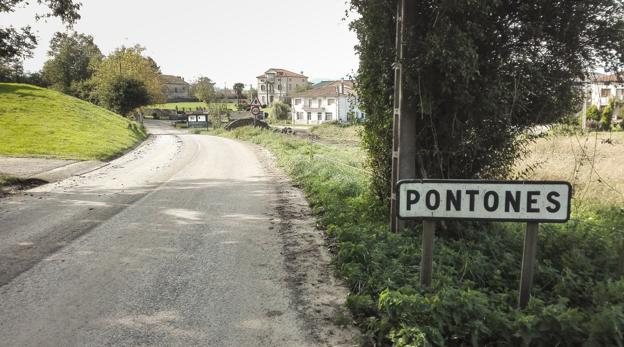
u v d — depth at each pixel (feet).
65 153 68.39
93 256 21.21
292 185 42.39
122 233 25.23
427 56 18.80
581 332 11.94
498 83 19.81
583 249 20.08
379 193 26.02
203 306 15.80
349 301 15.07
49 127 97.40
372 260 17.88
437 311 12.92
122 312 15.35
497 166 22.34
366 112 25.59
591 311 13.91
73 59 255.50
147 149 90.84
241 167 57.77
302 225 26.81
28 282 17.99
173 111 285.23
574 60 20.51
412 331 12.34
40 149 70.13
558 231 22.15
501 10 19.98
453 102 20.63
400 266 17.01
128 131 122.11
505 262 18.42
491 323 12.78
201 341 13.48
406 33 19.85
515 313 13.24
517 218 13.14
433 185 13.26
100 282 17.99
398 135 21.57
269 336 13.76
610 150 44.83
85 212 30.68
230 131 139.85
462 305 13.17
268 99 431.02
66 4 50.57
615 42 19.63
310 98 287.07
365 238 20.61
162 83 308.60
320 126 170.09
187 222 27.78
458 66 18.54
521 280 13.76
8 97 131.54
